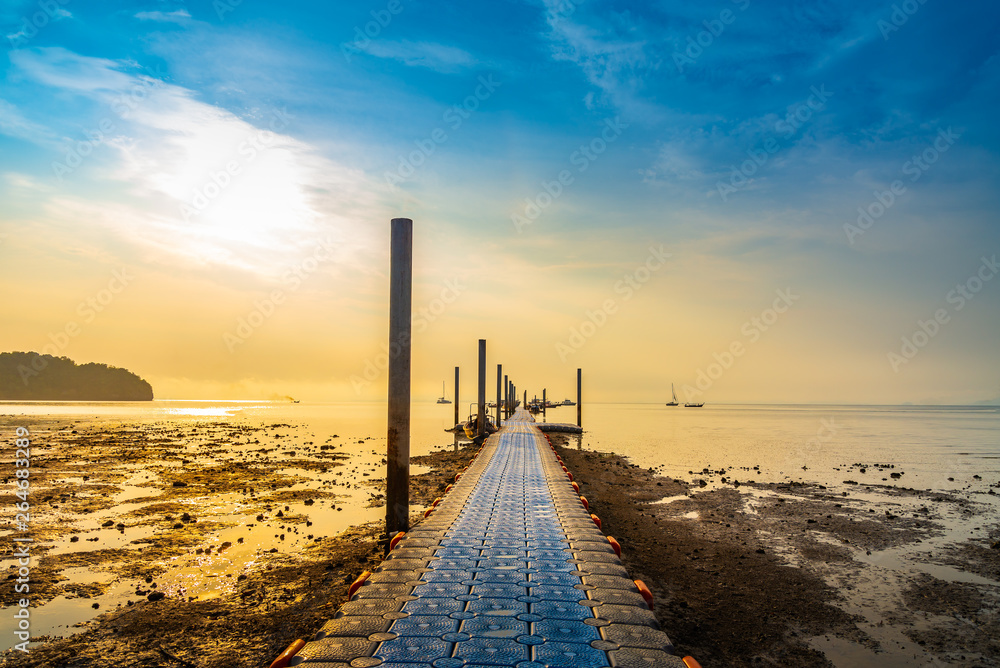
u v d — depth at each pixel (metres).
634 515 13.12
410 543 7.25
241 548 9.70
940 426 66.00
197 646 5.93
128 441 32.16
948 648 6.59
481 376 31.89
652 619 4.63
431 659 3.83
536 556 6.61
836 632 6.97
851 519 13.27
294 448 28.62
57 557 9.15
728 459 25.67
